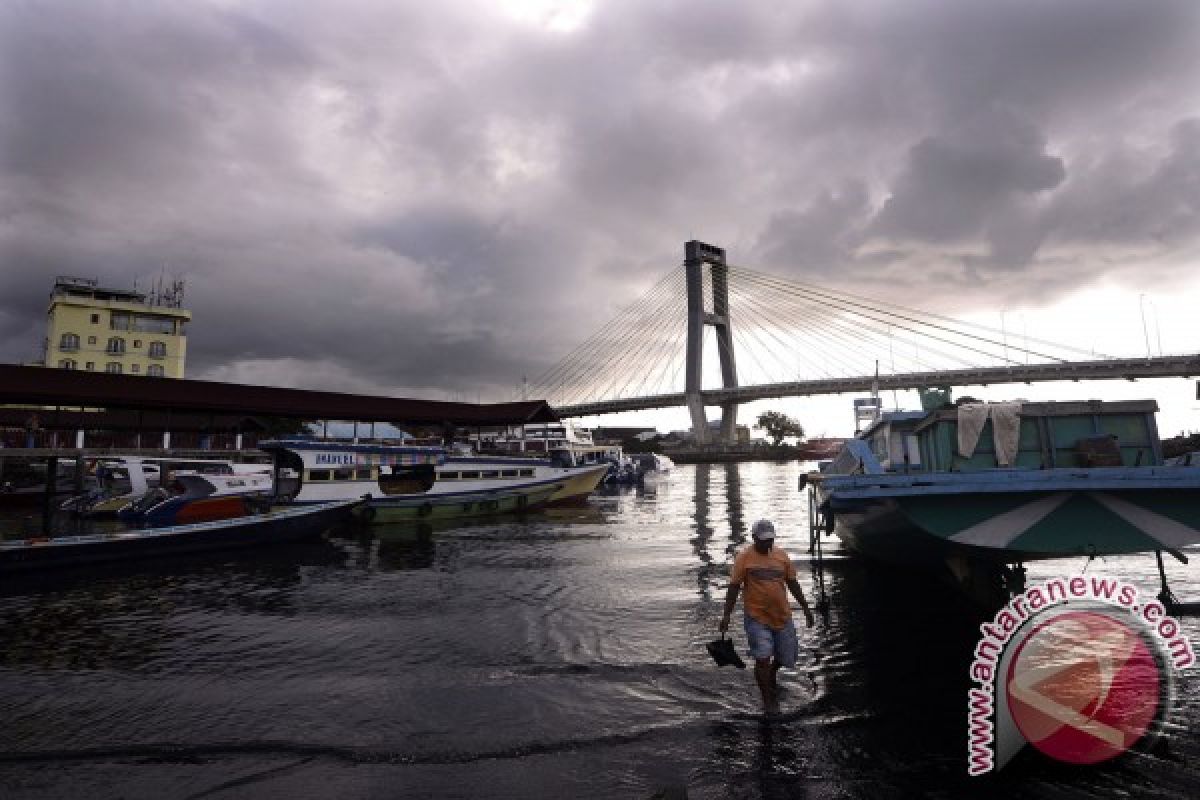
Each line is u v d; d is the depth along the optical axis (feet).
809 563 44.73
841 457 41.29
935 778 15.33
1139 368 296.30
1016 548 23.48
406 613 31.14
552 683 21.70
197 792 15.16
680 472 255.91
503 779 15.60
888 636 26.86
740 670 22.74
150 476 86.53
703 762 16.26
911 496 23.50
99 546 42.11
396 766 16.26
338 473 63.67
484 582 38.14
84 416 88.63
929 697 20.12
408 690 21.22
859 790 14.88
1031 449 26.53
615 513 81.51
